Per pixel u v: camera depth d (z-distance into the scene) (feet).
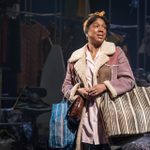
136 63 46.39
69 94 23.66
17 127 37.06
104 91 22.93
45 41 41.29
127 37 46.19
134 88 23.31
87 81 23.40
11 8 40.11
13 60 40.34
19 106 35.55
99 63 23.21
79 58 23.79
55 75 38.11
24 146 36.70
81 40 42.22
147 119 22.45
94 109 23.09
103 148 23.43
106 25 23.90
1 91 37.35
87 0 40.60
